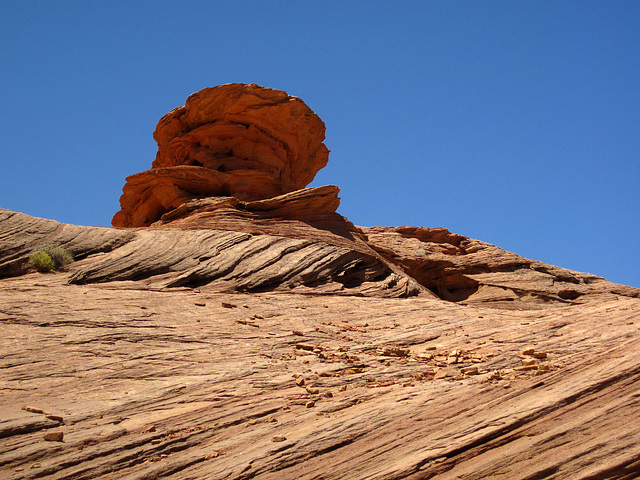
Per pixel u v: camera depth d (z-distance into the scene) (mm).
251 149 34969
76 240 23031
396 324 19641
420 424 11375
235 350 16203
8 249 21547
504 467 9766
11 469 9914
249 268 23203
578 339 15891
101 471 10172
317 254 25062
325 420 11852
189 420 12000
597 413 10703
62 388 13148
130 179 32812
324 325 19297
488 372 14344
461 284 33938
